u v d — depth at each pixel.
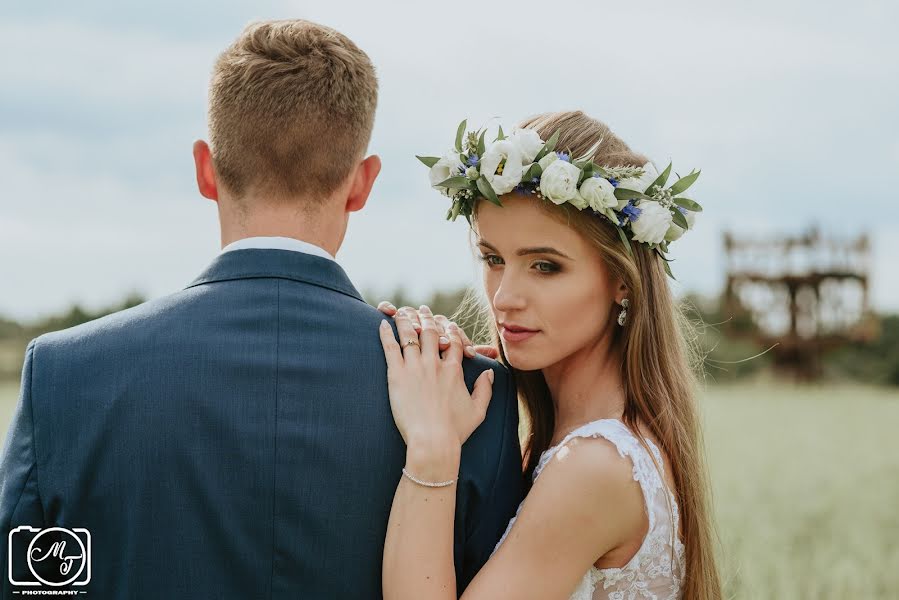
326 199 1.72
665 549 1.92
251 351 1.58
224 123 1.69
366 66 1.77
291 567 1.54
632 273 2.06
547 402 2.33
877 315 19.16
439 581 1.61
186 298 1.63
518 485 1.83
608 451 1.87
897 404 14.61
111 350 1.57
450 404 1.73
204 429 1.53
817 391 17.78
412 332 1.77
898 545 5.01
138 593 1.51
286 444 1.55
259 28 1.74
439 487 1.64
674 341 2.17
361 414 1.62
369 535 1.60
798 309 19.19
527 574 1.78
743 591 4.04
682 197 2.12
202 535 1.51
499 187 1.96
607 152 2.14
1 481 1.55
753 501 6.24
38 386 1.56
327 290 1.70
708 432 10.54
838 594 4.15
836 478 7.23
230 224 1.72
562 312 2.03
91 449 1.52
